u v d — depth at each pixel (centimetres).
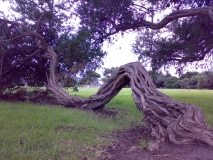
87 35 1320
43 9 1362
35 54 1327
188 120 480
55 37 1409
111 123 689
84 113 837
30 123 609
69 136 516
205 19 1127
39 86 1448
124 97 1817
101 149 443
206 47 1330
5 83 1398
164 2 1210
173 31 1369
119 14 1300
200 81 4494
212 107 1068
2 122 609
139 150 432
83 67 1328
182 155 389
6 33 1273
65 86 1348
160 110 568
